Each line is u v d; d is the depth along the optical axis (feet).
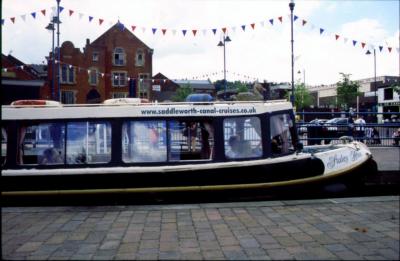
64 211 24.20
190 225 20.67
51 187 28.12
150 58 184.65
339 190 29.81
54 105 29.63
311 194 29.43
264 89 130.41
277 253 16.38
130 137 28.63
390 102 164.86
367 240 17.87
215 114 28.81
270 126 29.14
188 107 28.86
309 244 17.44
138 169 28.12
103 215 23.02
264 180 28.63
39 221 21.84
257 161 28.53
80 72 166.09
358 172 29.91
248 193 28.78
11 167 28.14
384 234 18.70
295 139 29.78
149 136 28.71
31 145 28.48
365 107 176.04
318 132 54.49
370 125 46.83
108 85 177.78
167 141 28.68
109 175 28.17
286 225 20.43
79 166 28.30
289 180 28.78
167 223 21.12
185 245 17.52
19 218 22.53
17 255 16.46
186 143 28.86
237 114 28.91
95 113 28.60
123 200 29.14
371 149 50.98
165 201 29.07
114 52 179.42
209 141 28.89
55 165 28.30
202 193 28.66
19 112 28.48
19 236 19.08
